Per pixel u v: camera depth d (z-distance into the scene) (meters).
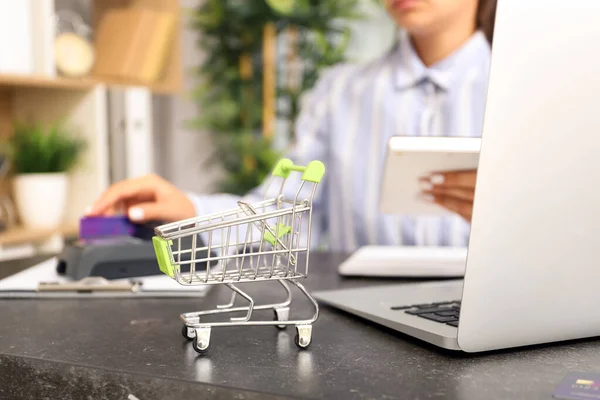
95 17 2.64
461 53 1.57
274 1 3.21
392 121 1.65
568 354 0.56
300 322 0.58
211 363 0.54
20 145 2.11
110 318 0.73
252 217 0.56
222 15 3.41
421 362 0.54
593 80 0.53
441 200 0.97
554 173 0.53
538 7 0.50
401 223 1.63
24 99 2.22
